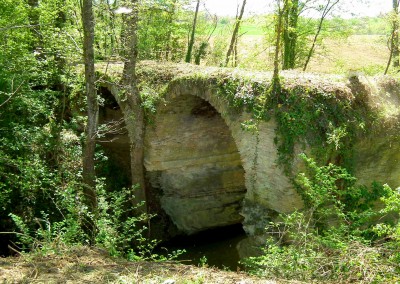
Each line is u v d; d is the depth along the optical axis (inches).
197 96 368.2
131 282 157.6
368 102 279.4
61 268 170.4
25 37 423.2
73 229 218.1
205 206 453.1
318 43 574.9
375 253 171.0
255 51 619.2
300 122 255.6
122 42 410.6
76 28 430.0
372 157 280.7
